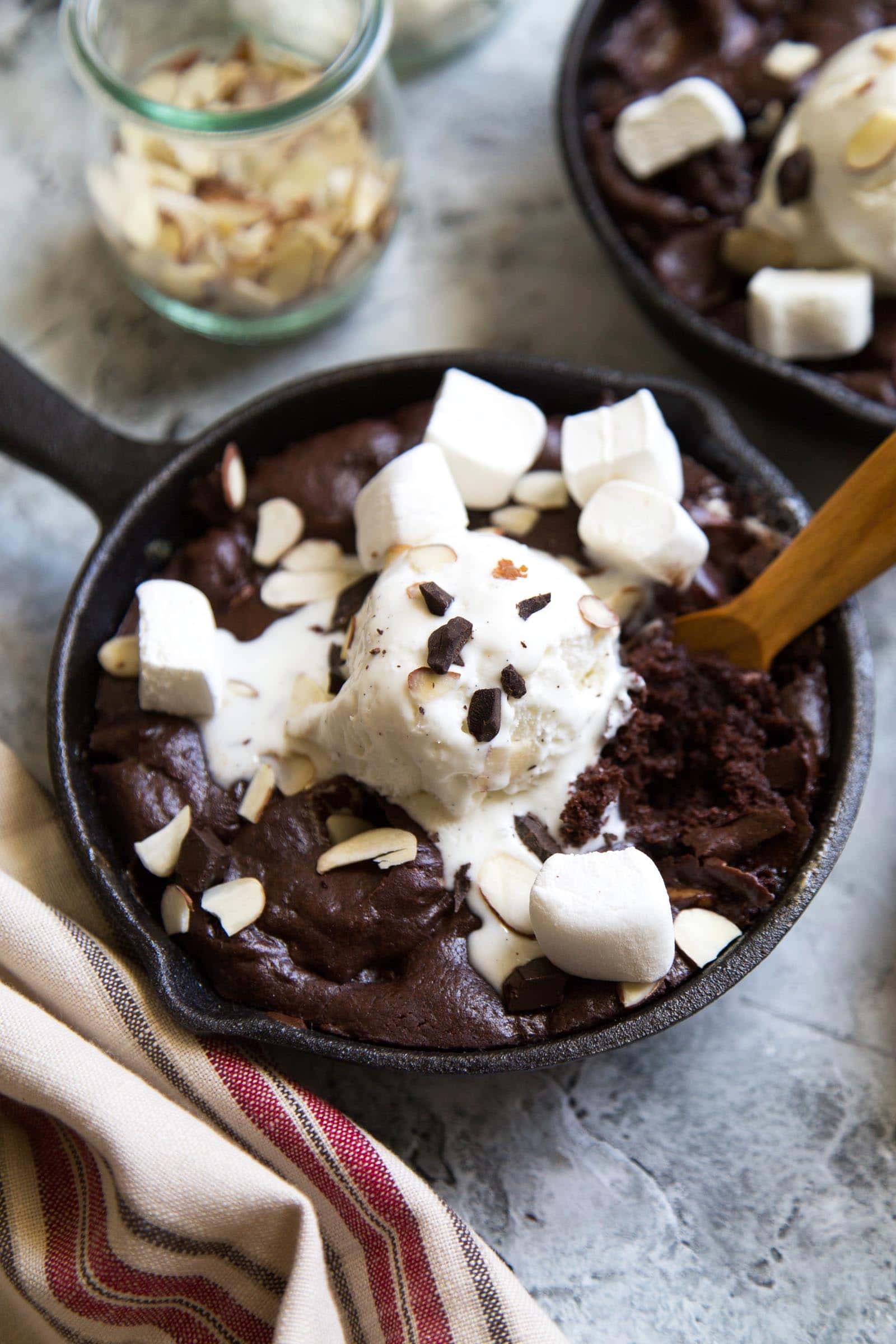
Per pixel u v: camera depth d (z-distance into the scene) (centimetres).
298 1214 38
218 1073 39
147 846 40
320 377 43
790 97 48
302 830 40
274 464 43
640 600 41
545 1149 42
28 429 43
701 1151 42
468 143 52
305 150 47
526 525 42
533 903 38
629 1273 41
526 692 39
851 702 40
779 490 42
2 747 42
